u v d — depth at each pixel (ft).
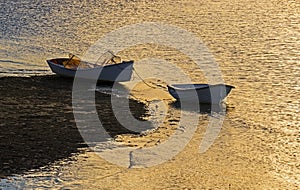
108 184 142.72
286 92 245.24
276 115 211.00
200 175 151.33
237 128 194.59
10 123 185.26
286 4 569.23
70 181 143.33
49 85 240.94
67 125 187.62
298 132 190.90
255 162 162.40
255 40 377.50
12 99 214.69
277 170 156.76
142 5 542.16
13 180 141.79
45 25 410.31
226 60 314.14
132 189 140.26
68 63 261.24
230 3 572.10
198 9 527.40
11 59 290.56
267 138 184.24
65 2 540.11
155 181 146.20
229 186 144.36
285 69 290.76
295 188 144.66
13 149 162.61
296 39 381.19
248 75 278.67
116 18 460.96
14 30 383.24
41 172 147.84
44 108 205.46
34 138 172.65
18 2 527.81
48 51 320.29
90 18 455.22
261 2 581.53
